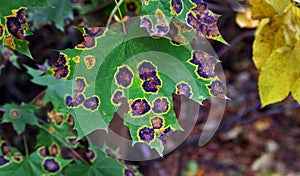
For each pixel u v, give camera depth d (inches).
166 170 66.2
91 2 31.8
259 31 20.5
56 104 26.1
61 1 28.0
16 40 16.2
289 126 89.7
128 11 21.5
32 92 42.3
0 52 28.9
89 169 24.4
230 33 44.6
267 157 80.8
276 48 19.7
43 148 25.0
